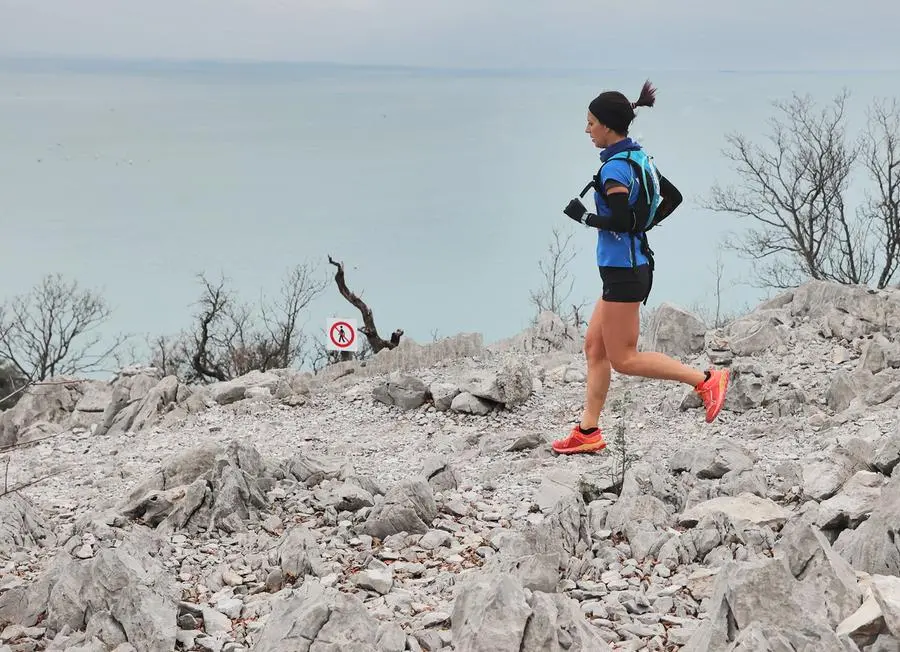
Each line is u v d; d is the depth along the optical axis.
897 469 5.58
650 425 9.34
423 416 10.31
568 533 5.48
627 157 6.37
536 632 3.77
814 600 3.99
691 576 4.82
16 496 6.59
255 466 6.96
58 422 12.20
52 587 4.84
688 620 4.38
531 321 17.69
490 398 10.09
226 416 10.94
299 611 4.11
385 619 4.51
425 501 6.10
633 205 6.39
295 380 11.67
